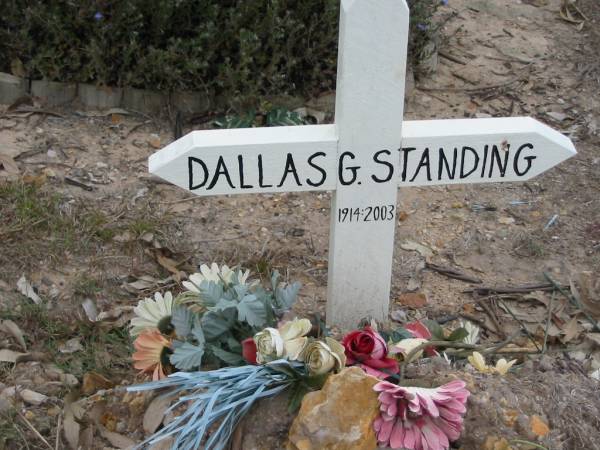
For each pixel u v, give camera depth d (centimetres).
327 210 180
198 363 116
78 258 160
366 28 118
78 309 151
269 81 194
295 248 168
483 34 237
